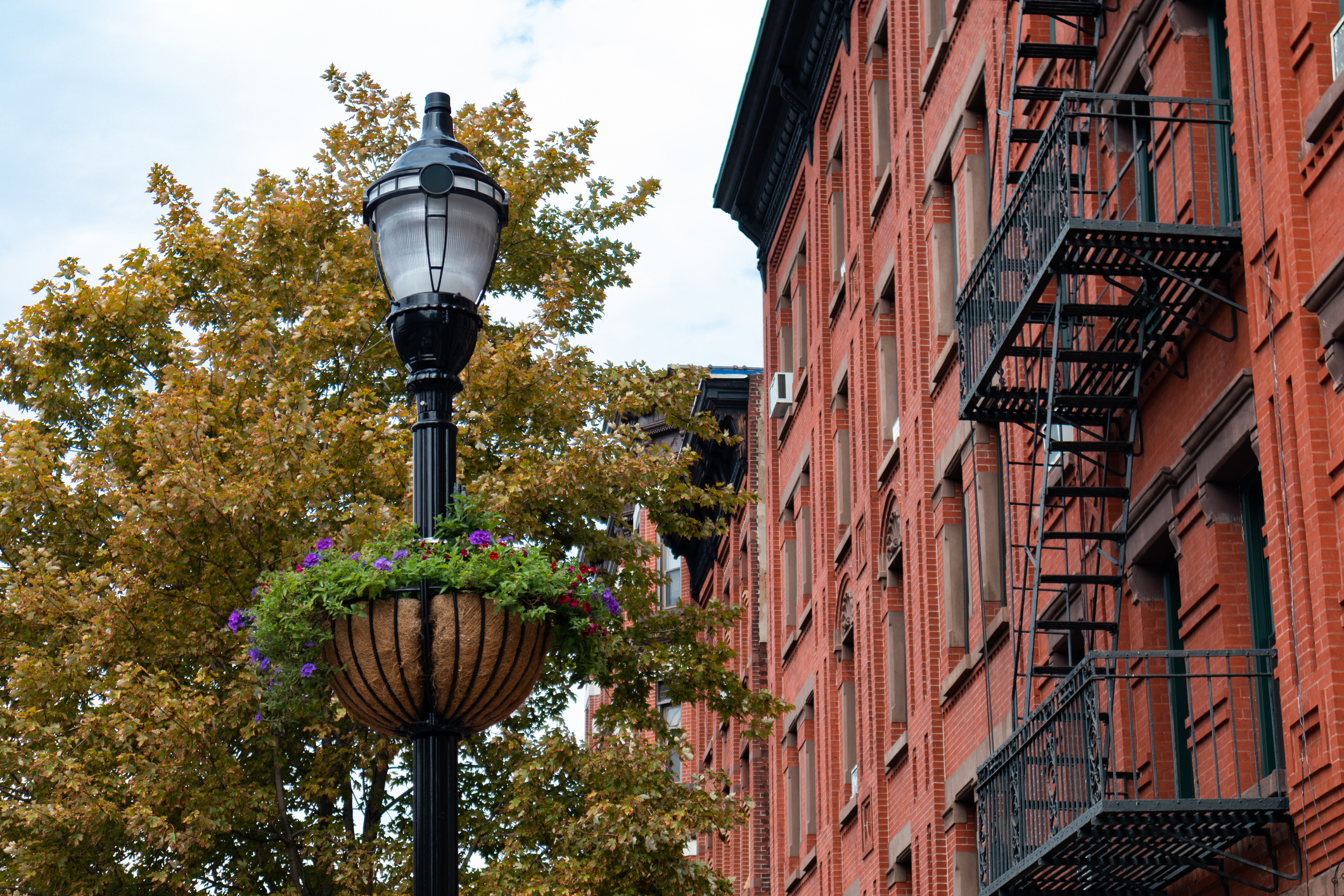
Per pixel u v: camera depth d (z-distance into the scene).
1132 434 14.52
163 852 15.54
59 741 14.95
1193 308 13.41
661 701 50.81
